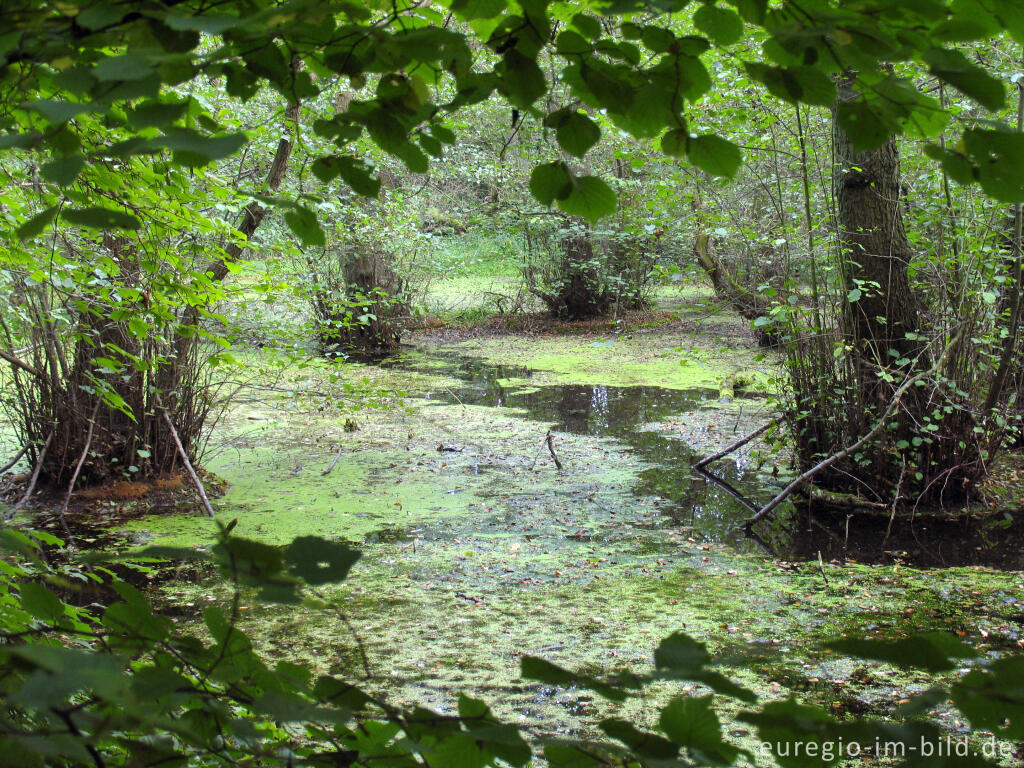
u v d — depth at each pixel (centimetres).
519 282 1459
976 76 69
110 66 60
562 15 95
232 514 495
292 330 513
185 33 74
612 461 616
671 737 65
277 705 63
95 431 509
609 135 572
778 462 614
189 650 83
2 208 234
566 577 407
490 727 69
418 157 101
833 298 538
